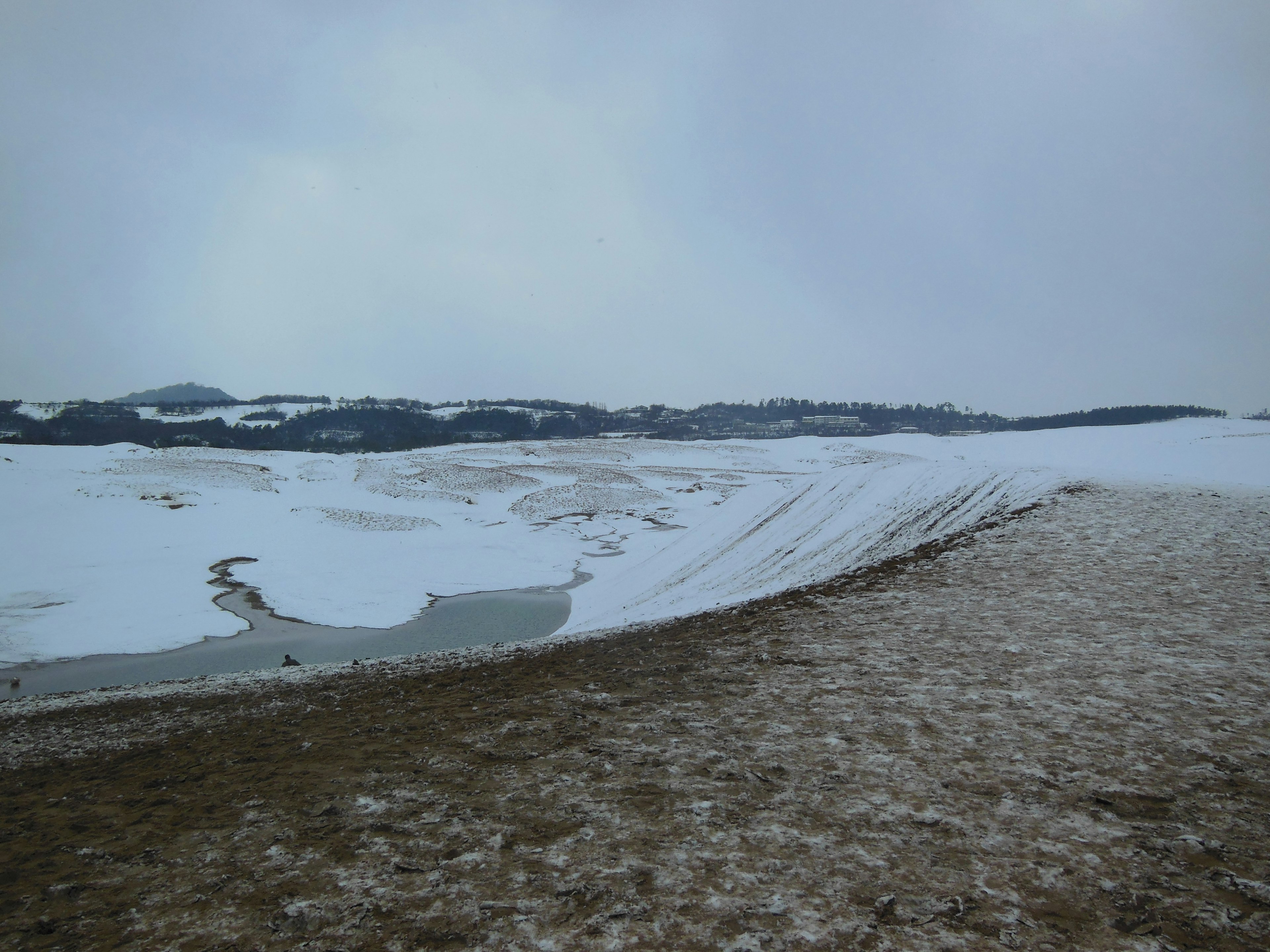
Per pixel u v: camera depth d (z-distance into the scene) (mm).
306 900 3951
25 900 4211
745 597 16031
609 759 5832
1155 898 3555
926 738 5789
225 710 10266
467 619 25781
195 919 3869
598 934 3471
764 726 6352
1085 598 10008
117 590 28359
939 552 14281
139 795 6168
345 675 12508
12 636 22766
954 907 3553
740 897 3721
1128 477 19625
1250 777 4816
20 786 7023
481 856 4316
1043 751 5391
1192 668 7027
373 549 38062
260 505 45812
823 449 97875
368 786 5680
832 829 4402
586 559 37812
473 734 6832
